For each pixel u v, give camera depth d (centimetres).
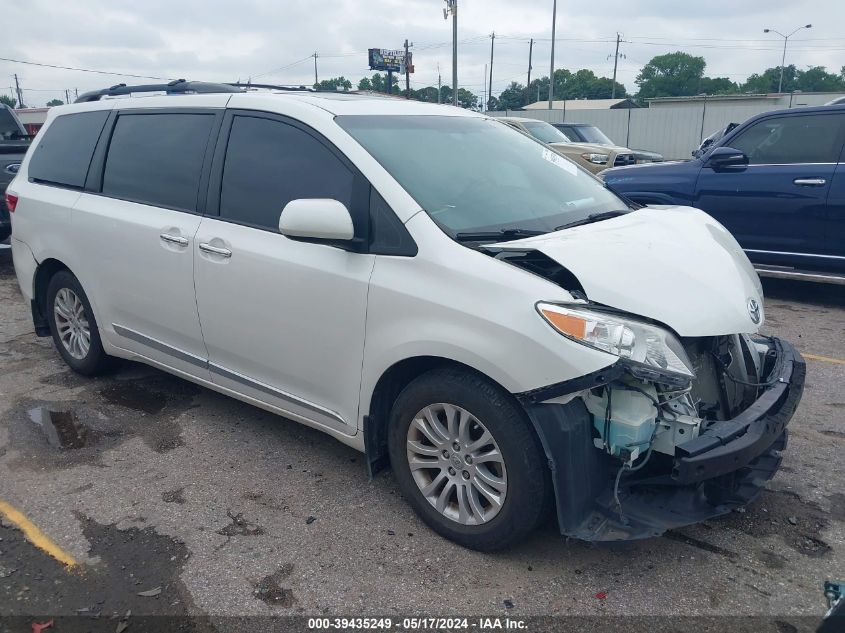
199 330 398
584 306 275
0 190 796
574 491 277
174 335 418
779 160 700
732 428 279
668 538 322
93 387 497
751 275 343
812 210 674
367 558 309
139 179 433
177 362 427
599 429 281
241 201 375
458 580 295
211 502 353
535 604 281
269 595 287
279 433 428
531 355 272
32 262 506
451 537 317
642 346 269
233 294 371
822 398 474
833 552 311
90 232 453
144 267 419
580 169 438
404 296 305
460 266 294
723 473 273
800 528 328
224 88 463
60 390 491
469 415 297
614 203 405
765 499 352
